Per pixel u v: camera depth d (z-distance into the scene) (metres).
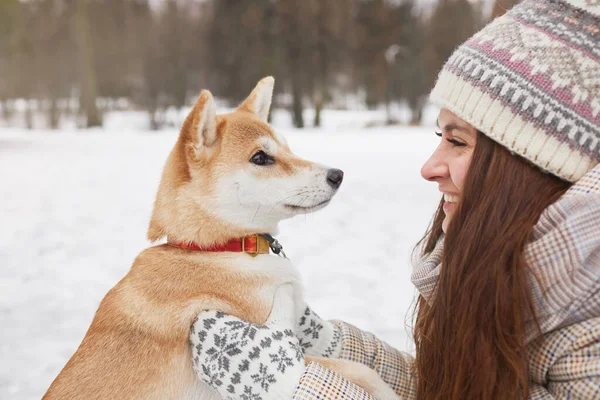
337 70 29.61
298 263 5.03
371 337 1.91
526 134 1.21
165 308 1.69
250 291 1.72
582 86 1.17
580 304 1.12
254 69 27.48
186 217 1.94
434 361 1.40
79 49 27.05
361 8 29.55
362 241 5.81
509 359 1.15
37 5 30.09
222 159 2.04
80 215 7.23
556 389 1.16
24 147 16.39
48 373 3.15
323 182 2.17
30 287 4.51
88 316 3.97
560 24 1.22
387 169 11.22
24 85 31.30
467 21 26.77
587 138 1.17
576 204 1.13
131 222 6.86
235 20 27.89
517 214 1.23
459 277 1.26
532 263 1.16
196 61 30.67
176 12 31.08
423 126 27.34
